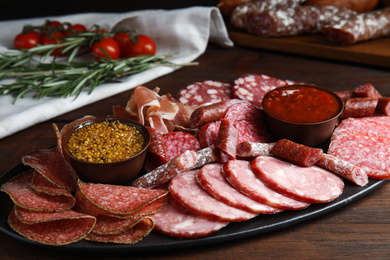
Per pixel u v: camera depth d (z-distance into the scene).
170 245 0.48
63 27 0.86
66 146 0.54
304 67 0.82
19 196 0.50
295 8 0.85
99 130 0.56
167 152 0.58
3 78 0.75
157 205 0.51
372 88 0.66
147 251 0.49
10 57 0.78
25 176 0.54
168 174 0.53
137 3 1.08
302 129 0.57
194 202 0.50
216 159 0.56
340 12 0.85
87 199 0.50
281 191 0.51
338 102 0.60
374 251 0.49
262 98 0.65
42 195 0.51
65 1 1.11
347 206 0.53
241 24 0.89
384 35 0.85
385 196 0.55
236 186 0.52
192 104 0.66
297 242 0.50
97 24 0.88
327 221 0.52
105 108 0.71
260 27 0.85
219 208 0.50
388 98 0.64
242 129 0.60
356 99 0.63
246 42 0.88
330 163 0.55
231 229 0.49
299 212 0.51
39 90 0.73
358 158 0.56
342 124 0.62
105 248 0.47
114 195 0.50
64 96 0.71
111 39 0.81
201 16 0.85
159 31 0.87
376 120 0.63
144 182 0.53
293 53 0.86
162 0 1.09
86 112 0.71
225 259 0.48
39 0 1.12
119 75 0.76
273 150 0.56
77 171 0.54
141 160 0.55
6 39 0.88
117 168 0.53
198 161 0.55
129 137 0.56
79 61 0.83
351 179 0.54
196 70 0.81
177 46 0.87
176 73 0.80
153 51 0.83
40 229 0.48
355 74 0.79
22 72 0.75
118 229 0.48
